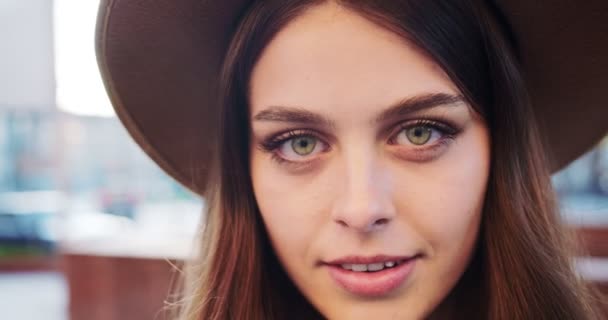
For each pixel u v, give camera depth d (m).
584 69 0.45
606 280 0.66
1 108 2.21
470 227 0.41
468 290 0.46
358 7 0.38
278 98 0.39
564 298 0.44
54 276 2.03
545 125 0.49
